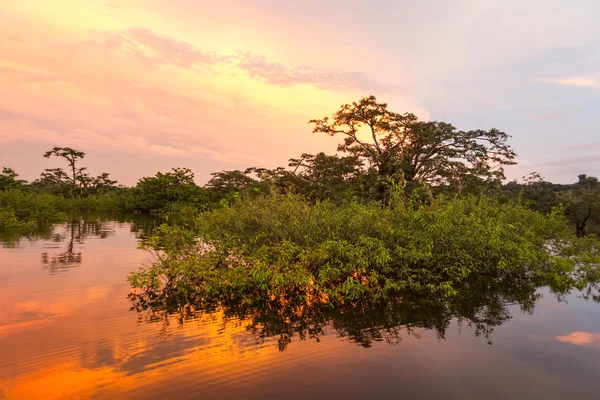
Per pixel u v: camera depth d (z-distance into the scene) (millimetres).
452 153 24984
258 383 4723
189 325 6707
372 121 25469
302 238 9453
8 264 11602
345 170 26484
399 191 11656
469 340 6289
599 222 32938
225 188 56469
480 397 4531
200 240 9977
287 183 16594
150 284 9086
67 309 7434
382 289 9062
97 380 4684
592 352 5871
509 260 10805
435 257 10414
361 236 9211
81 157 64875
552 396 4586
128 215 42375
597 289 10023
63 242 16844
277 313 7484
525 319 7414
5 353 5414
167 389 4520
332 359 5461
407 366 5297
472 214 11062
